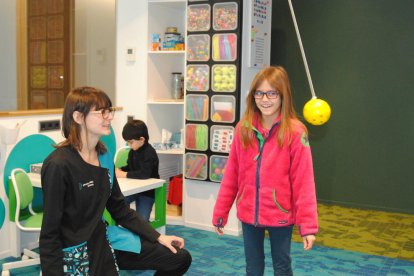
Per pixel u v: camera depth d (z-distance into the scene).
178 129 4.96
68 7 4.06
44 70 3.92
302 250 3.73
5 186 3.45
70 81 4.12
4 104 3.65
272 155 2.16
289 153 2.15
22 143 3.56
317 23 5.10
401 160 4.91
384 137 4.96
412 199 4.88
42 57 3.90
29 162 3.62
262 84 2.15
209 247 3.78
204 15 4.09
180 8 4.69
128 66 4.52
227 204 2.34
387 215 4.86
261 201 2.18
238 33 3.95
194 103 4.21
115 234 2.14
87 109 1.93
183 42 4.48
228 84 4.04
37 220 3.09
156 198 3.60
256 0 4.12
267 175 2.17
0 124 3.40
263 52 4.30
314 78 5.18
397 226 4.45
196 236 4.07
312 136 5.28
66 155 1.90
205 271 3.27
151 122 4.55
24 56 3.77
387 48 4.84
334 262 3.49
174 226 4.37
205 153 4.20
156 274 2.23
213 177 4.18
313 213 2.11
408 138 4.86
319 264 3.44
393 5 4.77
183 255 2.18
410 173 4.88
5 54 3.64
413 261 3.53
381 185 5.02
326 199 5.29
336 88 5.10
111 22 4.47
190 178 4.28
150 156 3.62
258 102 2.17
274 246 2.24
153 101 4.42
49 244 1.84
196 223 4.32
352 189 5.15
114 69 4.55
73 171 1.89
